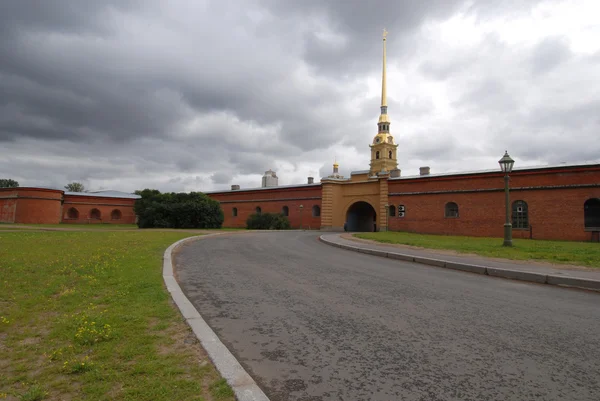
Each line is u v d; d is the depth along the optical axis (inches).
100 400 116.6
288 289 298.7
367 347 173.0
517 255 488.1
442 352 167.3
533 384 136.7
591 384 136.9
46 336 171.6
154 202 1595.7
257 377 141.5
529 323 213.6
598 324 213.6
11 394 120.6
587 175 932.6
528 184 1018.1
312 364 153.6
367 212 1804.9
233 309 237.8
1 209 1924.2
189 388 124.5
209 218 1584.6
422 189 1230.3
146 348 157.5
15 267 338.0
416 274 390.0
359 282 333.7
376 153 3046.3
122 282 285.4
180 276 354.0
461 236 1062.4
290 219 1756.9
